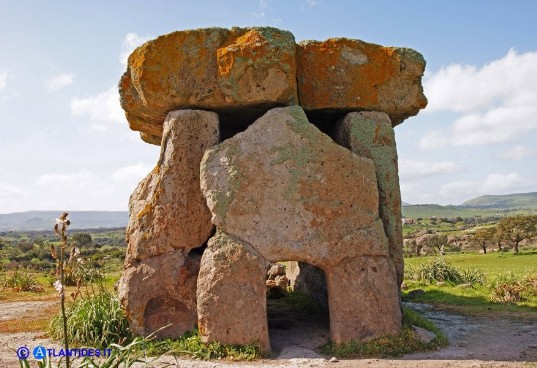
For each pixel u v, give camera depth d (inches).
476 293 563.2
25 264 1092.5
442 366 279.0
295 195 321.1
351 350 309.1
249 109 353.4
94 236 3585.1
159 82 341.4
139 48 348.8
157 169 352.2
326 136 331.3
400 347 313.7
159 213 340.5
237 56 328.2
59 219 159.9
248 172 322.7
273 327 385.7
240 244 316.5
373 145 359.3
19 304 522.0
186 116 346.0
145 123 401.7
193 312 337.7
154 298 337.4
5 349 326.6
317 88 359.6
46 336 360.8
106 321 331.6
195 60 339.9
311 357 303.9
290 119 327.3
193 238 342.0
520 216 1686.8
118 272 865.5
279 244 316.5
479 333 374.0
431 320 424.2
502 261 1147.9
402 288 614.5
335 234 322.7
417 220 4133.9
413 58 367.9
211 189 324.2
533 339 351.3
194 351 306.0
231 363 291.6
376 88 362.0
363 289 322.0
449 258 1302.9
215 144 346.6
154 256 340.8
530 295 529.3
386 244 334.0
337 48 360.2
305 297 489.4
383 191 355.9
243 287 312.0
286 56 332.8
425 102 375.6
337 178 327.9
